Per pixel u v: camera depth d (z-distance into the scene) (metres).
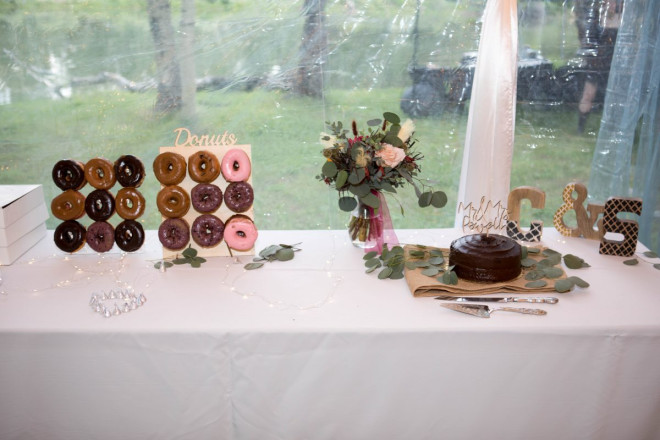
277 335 1.42
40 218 1.98
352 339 1.42
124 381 1.47
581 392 1.45
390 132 1.73
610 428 1.48
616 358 1.42
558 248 1.88
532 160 2.68
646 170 2.45
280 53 2.58
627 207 1.79
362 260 1.81
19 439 1.52
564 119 2.60
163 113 2.65
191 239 1.87
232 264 1.80
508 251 1.61
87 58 2.56
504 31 1.96
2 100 2.58
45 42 2.53
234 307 1.53
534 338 1.41
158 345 1.44
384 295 1.59
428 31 2.53
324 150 1.76
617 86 2.36
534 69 2.53
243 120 2.68
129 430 1.51
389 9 2.51
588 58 2.50
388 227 1.86
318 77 2.62
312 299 1.56
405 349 1.43
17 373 1.46
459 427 1.50
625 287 1.61
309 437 1.51
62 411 1.50
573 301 1.53
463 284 1.60
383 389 1.46
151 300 1.57
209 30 2.55
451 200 2.79
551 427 1.49
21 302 1.56
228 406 1.49
